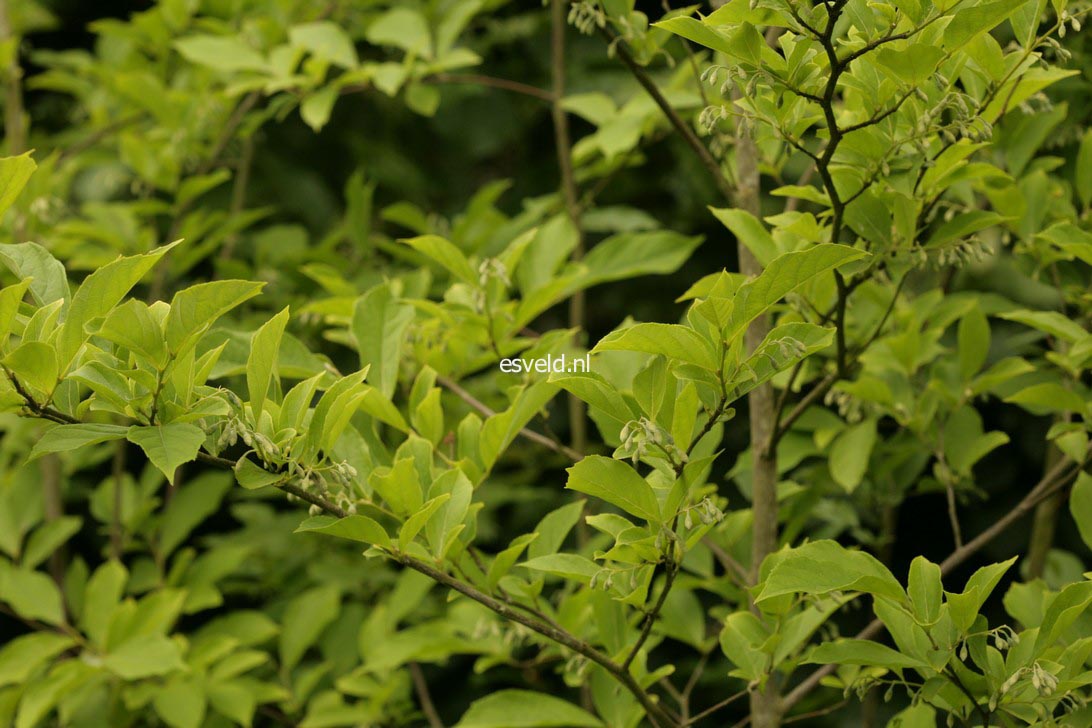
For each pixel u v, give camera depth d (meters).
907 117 1.65
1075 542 3.28
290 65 2.99
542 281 2.51
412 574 2.94
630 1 1.99
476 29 4.48
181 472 3.76
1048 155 2.73
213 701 2.83
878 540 2.67
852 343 2.48
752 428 2.06
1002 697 1.59
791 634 1.87
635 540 1.50
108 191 4.48
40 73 4.73
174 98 3.28
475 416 1.98
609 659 1.71
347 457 1.78
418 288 2.61
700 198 4.02
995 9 1.37
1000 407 3.28
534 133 4.63
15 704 2.78
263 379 1.45
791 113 1.66
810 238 1.74
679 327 1.36
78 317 1.29
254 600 3.99
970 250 1.73
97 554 4.27
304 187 4.46
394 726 3.05
